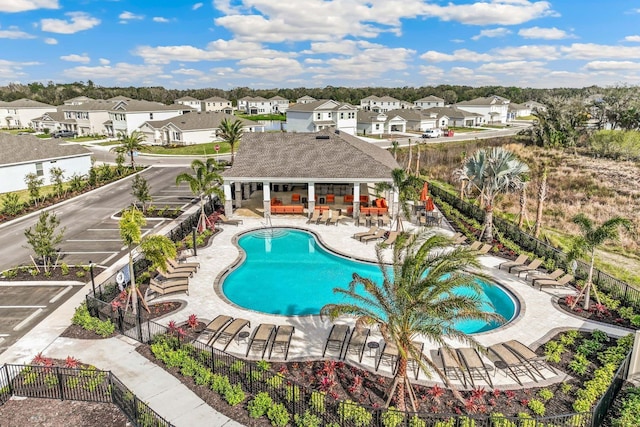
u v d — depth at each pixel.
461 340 11.48
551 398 12.56
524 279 21.23
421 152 66.00
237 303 19.25
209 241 26.50
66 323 16.66
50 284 20.27
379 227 29.33
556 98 81.00
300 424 11.10
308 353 14.78
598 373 13.29
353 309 11.68
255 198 36.72
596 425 11.28
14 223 31.38
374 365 14.09
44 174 44.25
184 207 35.69
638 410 11.92
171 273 20.80
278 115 132.38
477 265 12.08
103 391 12.59
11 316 17.20
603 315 17.53
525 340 15.70
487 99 121.50
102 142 78.62
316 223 30.25
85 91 160.25
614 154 60.06
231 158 59.56
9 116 104.19
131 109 83.00
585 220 18.05
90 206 36.09
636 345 13.44
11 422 11.51
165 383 13.04
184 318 17.17
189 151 68.31
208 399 12.34
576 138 74.12
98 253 24.69
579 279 21.05
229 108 136.12
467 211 33.41
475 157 30.08
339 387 13.00
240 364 13.50
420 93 184.38
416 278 11.66
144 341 15.37
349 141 36.34
